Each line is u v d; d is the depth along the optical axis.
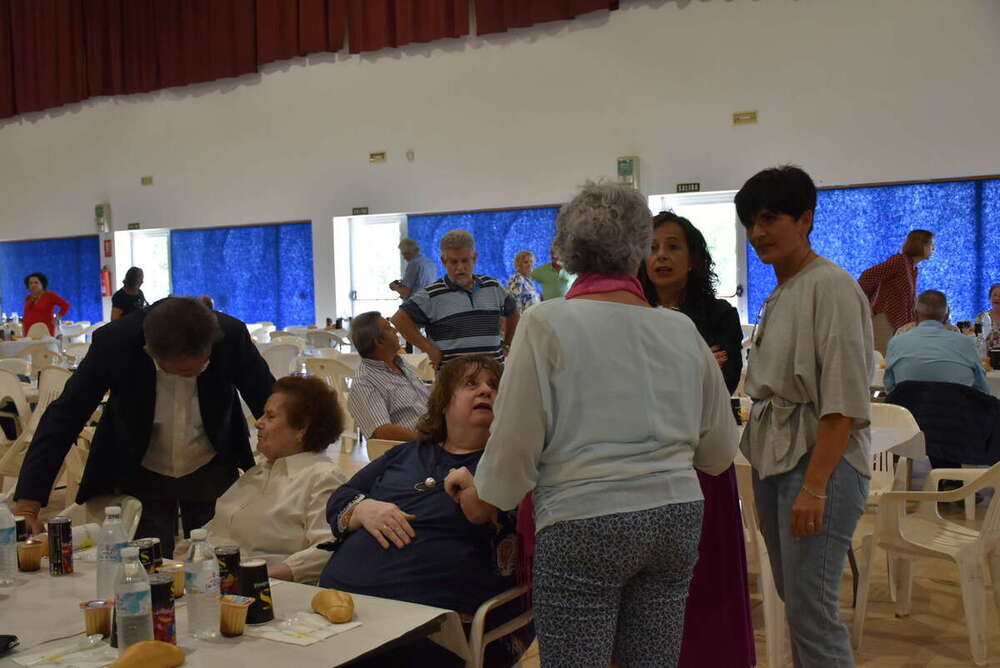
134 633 1.60
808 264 2.09
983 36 7.37
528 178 9.15
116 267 11.91
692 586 2.13
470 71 9.38
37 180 12.48
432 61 9.57
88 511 2.71
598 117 8.76
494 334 4.55
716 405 1.74
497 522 2.08
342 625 1.73
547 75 8.98
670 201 8.67
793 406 2.06
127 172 11.73
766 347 2.11
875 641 3.21
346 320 10.45
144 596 1.60
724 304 2.48
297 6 10.24
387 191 9.94
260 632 1.69
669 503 1.58
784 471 2.07
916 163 7.64
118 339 2.58
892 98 7.68
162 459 2.73
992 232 7.52
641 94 8.56
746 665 2.15
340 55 10.12
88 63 11.76
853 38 7.77
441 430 2.25
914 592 3.71
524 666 2.98
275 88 10.57
